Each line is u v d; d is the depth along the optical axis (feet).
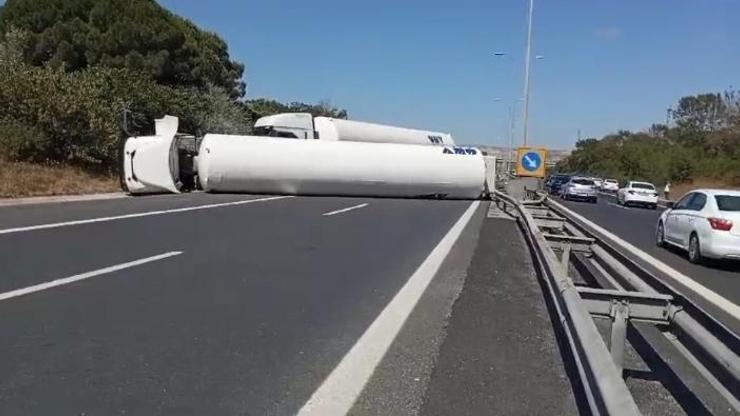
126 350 19.53
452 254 42.22
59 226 45.50
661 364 20.49
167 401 15.89
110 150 90.79
